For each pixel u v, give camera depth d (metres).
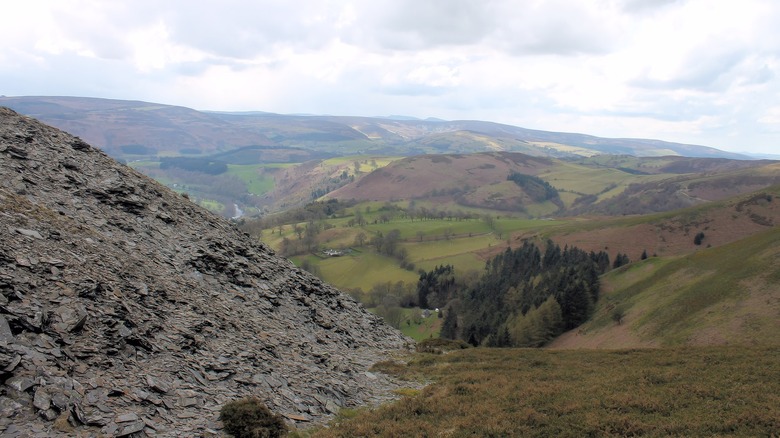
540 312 133.00
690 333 78.62
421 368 42.66
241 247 51.22
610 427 21.92
